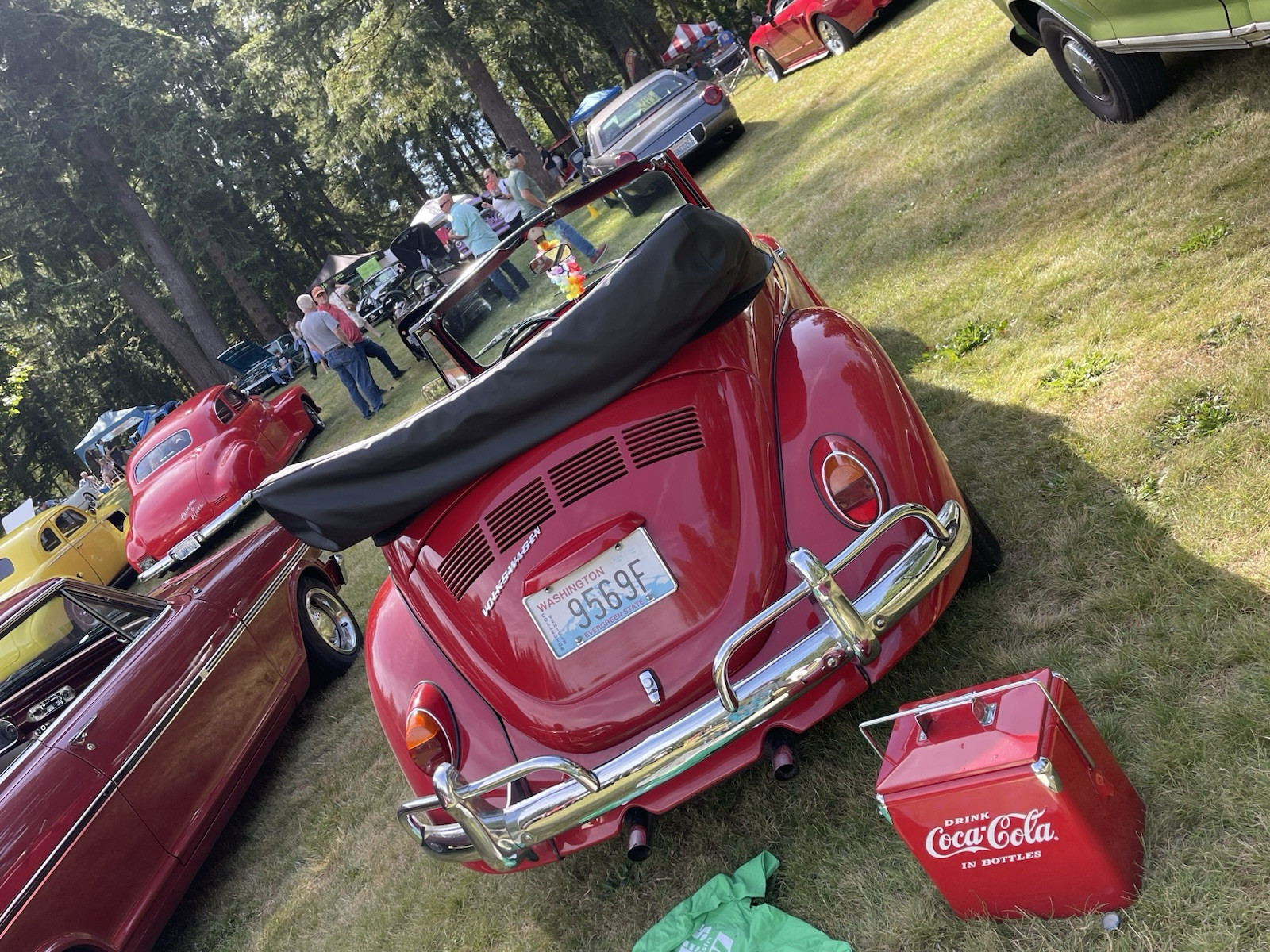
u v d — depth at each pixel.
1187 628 2.51
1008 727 1.98
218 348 35.19
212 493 11.08
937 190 6.73
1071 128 6.08
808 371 2.87
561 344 2.68
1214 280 3.74
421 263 22.34
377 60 23.66
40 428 43.41
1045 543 3.13
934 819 2.05
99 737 4.20
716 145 13.97
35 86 31.66
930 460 2.73
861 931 2.33
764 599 2.62
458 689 2.89
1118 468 3.21
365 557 8.45
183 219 34.25
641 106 14.03
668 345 2.76
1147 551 2.84
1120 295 4.09
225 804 4.62
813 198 8.82
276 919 4.04
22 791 3.85
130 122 32.12
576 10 27.81
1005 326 4.51
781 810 2.87
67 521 13.16
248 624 5.27
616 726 2.64
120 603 4.98
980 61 9.01
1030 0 5.37
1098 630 2.69
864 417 2.70
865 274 6.21
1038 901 2.07
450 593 2.86
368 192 49.16
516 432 2.75
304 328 13.41
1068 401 3.71
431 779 2.82
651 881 2.94
